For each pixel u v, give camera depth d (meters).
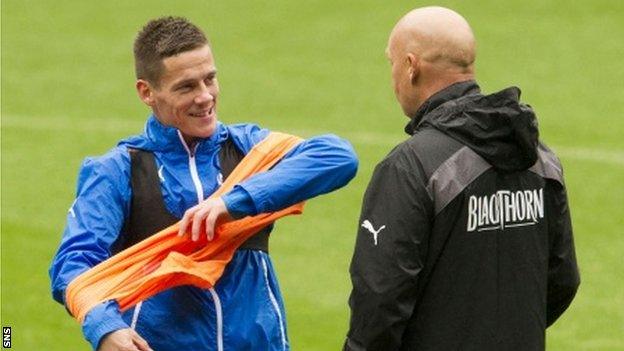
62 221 42.59
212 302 18.44
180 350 18.39
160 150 18.55
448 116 18.52
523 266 19.00
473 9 66.56
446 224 18.38
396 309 18.17
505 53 60.81
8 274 38.25
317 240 40.84
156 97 18.27
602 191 44.78
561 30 63.44
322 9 67.12
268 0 68.56
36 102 55.50
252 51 62.00
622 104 54.19
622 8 65.88
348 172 18.22
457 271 18.53
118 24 65.88
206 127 18.31
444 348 18.61
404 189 18.22
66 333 34.84
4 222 42.19
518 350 18.98
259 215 18.36
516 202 18.86
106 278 17.62
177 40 18.03
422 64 18.80
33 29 65.12
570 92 55.78
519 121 18.27
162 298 18.36
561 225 19.67
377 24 64.94
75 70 59.66
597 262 39.38
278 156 18.67
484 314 18.69
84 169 18.50
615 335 34.59
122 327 17.16
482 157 18.48
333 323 35.00
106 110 54.69
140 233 18.50
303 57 61.00
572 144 49.72
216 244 18.12
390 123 52.66
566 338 34.41
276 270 38.53
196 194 18.45
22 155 48.88
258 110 54.75
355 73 58.69
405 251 18.12
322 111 54.31
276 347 18.89
